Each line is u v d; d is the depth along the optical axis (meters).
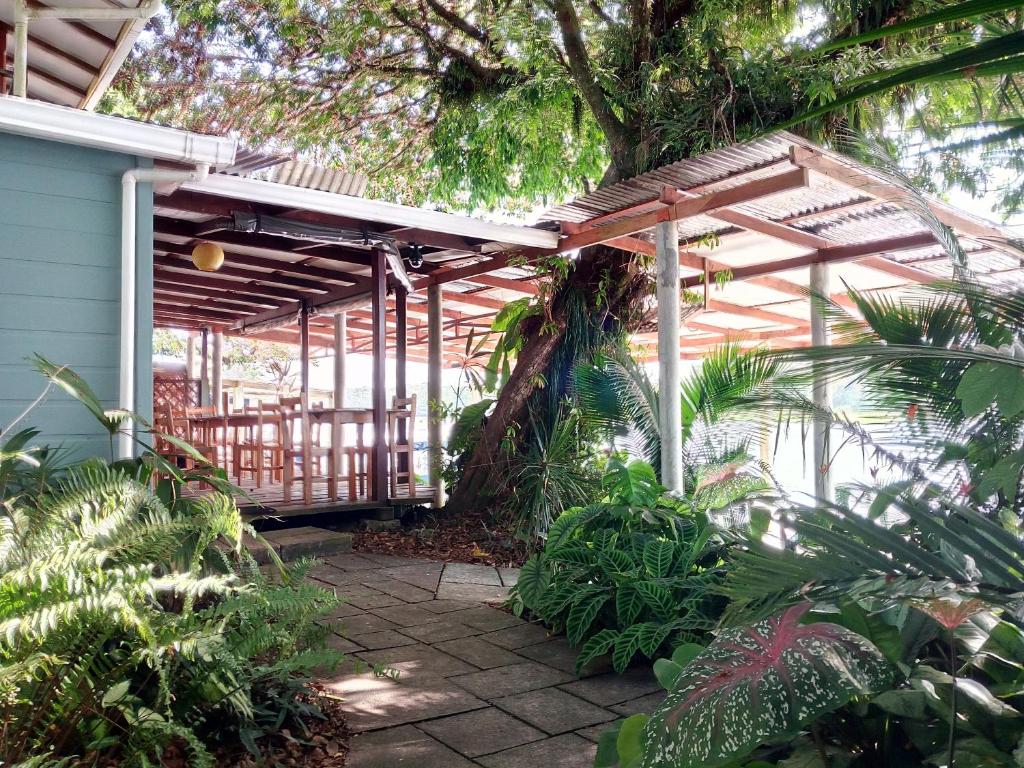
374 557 7.08
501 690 3.86
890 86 0.96
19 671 2.27
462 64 11.37
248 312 12.23
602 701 3.72
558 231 7.24
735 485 3.96
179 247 8.43
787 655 1.75
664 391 6.18
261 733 2.96
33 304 4.30
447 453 8.88
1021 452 1.72
